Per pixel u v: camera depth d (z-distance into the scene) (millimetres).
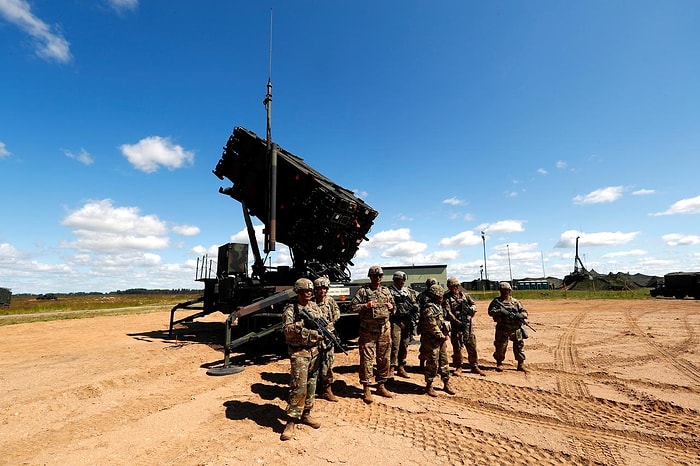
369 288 5605
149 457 3527
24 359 8078
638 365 7461
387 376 5500
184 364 7402
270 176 8578
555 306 23203
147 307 28203
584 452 3725
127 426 4301
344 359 8047
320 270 9234
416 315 6688
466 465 3420
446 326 5680
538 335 11336
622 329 12461
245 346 9305
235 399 5254
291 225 9594
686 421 4555
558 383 6219
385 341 5457
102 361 7711
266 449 3703
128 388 5797
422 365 7246
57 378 6328
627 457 3623
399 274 6617
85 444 3822
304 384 4113
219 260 10570
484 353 8789
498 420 4574
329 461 3465
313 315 4477
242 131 9398
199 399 5254
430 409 4953
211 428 4242
